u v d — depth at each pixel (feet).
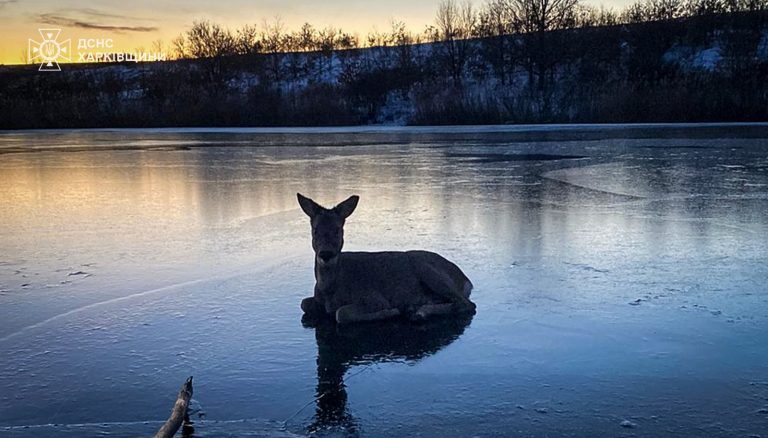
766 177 57.26
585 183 55.26
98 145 108.17
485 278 27.32
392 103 177.88
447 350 20.15
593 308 23.58
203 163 76.23
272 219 40.55
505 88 174.50
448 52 196.44
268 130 151.23
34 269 29.22
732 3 183.62
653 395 17.03
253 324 22.45
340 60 220.43
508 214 41.29
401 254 23.95
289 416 16.15
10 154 90.58
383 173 64.44
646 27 178.81
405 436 15.17
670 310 23.26
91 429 15.57
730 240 33.30
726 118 143.64
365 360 19.48
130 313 23.56
